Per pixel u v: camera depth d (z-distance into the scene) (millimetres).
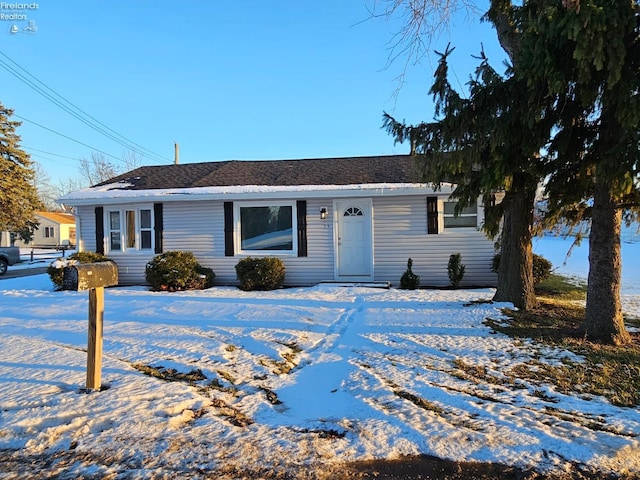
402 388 4414
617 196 5059
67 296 10977
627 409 3887
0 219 29391
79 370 4812
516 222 8047
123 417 3658
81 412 3725
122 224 13367
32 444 3283
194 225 12891
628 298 9961
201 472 2928
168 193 12594
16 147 30516
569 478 2873
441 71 5922
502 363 5141
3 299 10633
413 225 11922
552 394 4238
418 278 11469
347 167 14266
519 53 5312
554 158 6406
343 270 12352
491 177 6035
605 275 5977
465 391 4336
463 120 5840
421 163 6816
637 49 4637
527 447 3213
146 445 3254
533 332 6359
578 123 6031
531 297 8078
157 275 11578
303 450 3201
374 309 8234
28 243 48938
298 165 15203
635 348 5645
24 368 4887
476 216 11727
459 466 3016
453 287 11422
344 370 5020
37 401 3947
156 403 3922
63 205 13500
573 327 6617
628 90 4523
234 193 12203
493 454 3135
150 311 8406
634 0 4340
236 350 5750
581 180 6102
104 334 6520
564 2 3969
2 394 4113
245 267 11602
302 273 12414
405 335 6402
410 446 3254
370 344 6027
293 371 5113
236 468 2977
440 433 3428
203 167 16047
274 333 6609
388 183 12008
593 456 3086
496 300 8422
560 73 4695
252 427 3586
